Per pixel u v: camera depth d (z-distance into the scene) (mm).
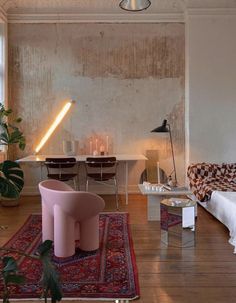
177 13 6125
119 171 6246
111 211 5066
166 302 2404
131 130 6219
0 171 2068
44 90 6172
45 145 6211
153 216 4547
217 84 5973
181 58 6184
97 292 2547
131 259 3203
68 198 3117
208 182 5266
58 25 6133
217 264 3082
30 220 4582
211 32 5926
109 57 6172
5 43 5945
